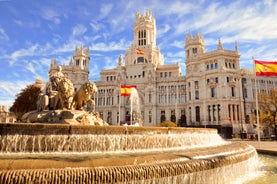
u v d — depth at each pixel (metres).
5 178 7.48
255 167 18.38
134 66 106.69
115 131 15.34
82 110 22.67
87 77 115.69
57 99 22.27
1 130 13.14
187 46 97.00
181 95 96.75
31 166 8.41
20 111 66.31
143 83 102.56
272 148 30.47
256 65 35.94
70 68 111.19
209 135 23.03
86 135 14.45
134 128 16.16
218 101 78.81
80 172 8.41
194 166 11.03
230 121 75.75
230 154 14.59
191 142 19.86
